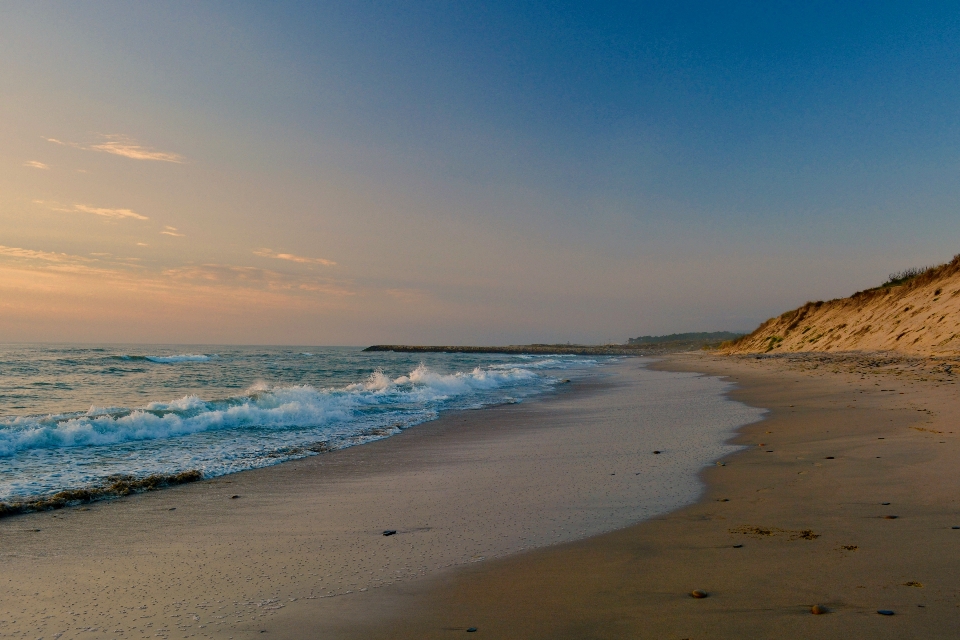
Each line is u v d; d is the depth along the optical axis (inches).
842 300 1696.6
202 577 165.0
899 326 1179.3
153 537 206.8
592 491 256.4
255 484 292.0
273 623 131.8
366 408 618.8
